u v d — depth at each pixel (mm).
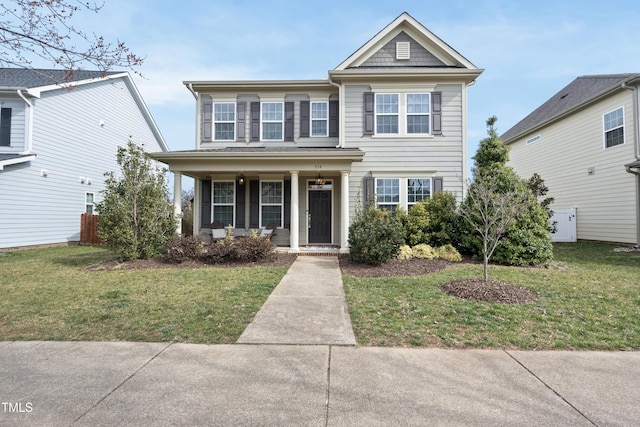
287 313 4711
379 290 5977
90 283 6504
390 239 8508
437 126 11141
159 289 6027
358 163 11289
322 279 6926
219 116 12250
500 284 5902
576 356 3369
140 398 2598
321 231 12000
